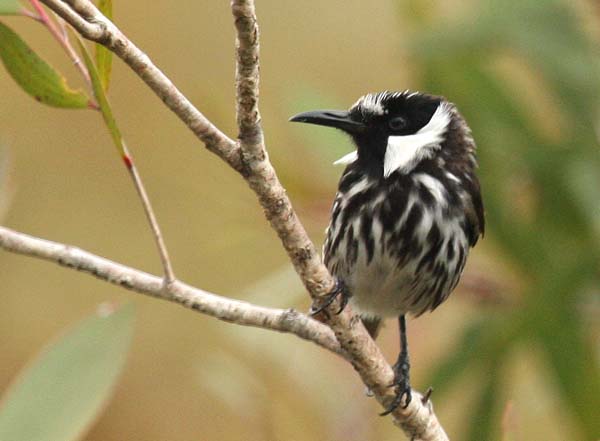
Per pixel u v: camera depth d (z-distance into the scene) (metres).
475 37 11.54
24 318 14.84
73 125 14.97
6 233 7.23
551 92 11.79
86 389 7.97
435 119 9.72
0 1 6.88
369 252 9.48
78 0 6.37
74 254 7.31
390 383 7.80
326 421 10.30
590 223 11.48
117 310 8.04
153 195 14.90
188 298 7.47
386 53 14.95
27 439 7.90
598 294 11.52
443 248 9.52
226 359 10.39
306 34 15.07
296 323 7.63
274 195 6.98
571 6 11.70
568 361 11.36
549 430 12.41
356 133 9.73
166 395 14.26
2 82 14.91
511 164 11.58
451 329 11.95
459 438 11.58
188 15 15.25
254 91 6.66
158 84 6.63
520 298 11.45
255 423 11.43
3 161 8.16
